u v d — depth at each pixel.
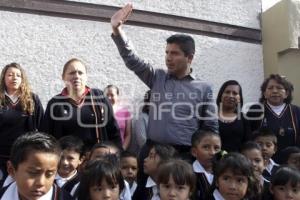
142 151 3.66
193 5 5.46
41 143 2.08
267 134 3.85
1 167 3.50
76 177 3.18
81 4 4.84
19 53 4.50
